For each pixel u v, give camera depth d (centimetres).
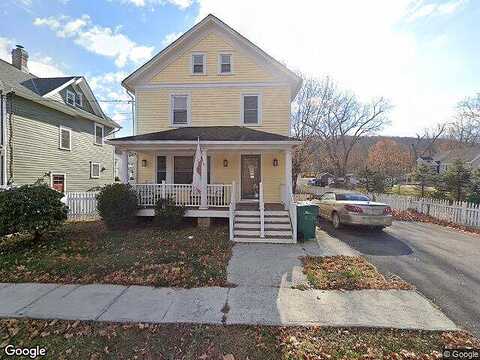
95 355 342
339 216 1062
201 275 586
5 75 1572
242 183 1338
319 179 4522
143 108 1384
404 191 2697
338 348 351
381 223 984
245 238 881
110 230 984
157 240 853
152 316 422
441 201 1348
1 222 773
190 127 1367
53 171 1731
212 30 1374
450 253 762
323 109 3603
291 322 405
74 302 471
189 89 1377
